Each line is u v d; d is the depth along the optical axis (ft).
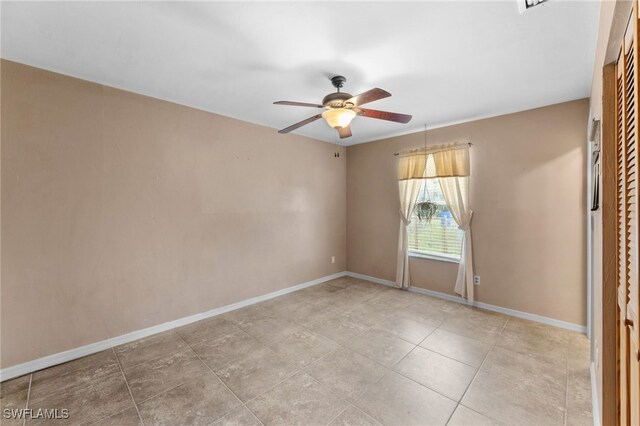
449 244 13.11
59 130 7.89
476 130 12.00
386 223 15.37
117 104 8.89
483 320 10.66
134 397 6.56
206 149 11.00
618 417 4.22
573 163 9.79
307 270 15.03
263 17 5.60
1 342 7.15
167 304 10.04
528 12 5.42
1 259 7.14
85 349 8.36
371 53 6.91
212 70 7.79
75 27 5.93
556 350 8.46
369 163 16.06
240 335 9.58
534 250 10.61
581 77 8.11
